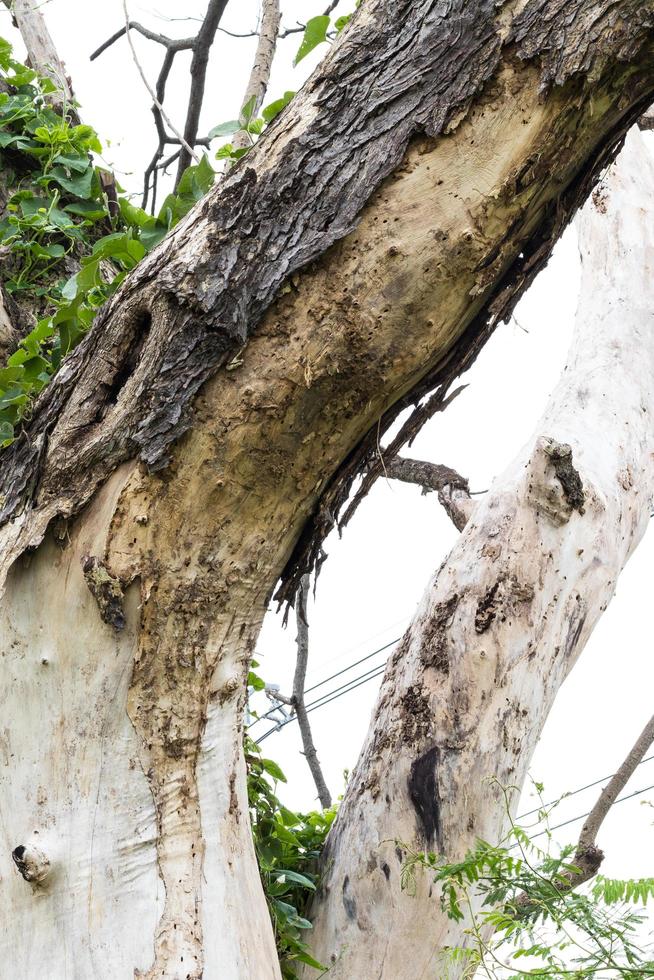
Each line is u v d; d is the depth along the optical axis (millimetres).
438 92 2900
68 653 2949
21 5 6363
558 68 2838
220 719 3113
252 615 3154
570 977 2971
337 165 2906
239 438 2926
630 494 5145
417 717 4262
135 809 2914
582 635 4629
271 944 3080
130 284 3010
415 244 2885
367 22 3010
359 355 2912
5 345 4832
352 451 3168
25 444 3137
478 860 3289
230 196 2930
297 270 2875
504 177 2900
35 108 5660
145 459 2914
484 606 4395
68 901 2801
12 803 2891
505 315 3234
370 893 4055
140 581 2936
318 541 3268
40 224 5184
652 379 5891
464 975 3902
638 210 6664
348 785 4523
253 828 4340
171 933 2805
